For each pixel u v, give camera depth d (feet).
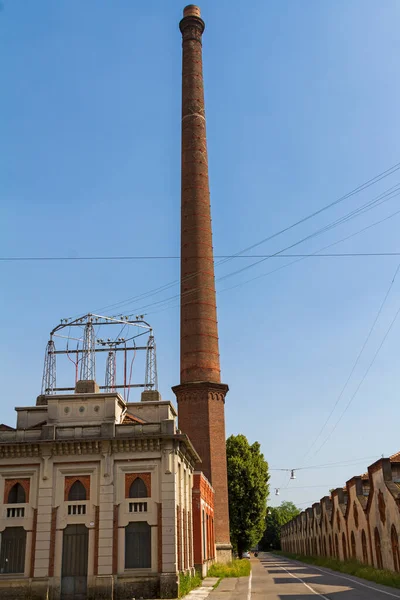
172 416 115.75
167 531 93.71
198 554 131.44
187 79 213.66
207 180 201.26
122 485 96.84
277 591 103.91
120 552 93.20
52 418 103.35
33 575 92.27
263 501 231.50
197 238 191.52
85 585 91.91
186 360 180.75
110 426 99.04
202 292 186.09
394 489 125.29
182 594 94.22
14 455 98.84
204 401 174.60
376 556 140.36
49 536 93.97
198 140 204.54
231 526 223.10
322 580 130.00
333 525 201.57
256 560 291.58
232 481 227.20
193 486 136.56
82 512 95.55
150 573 91.97
